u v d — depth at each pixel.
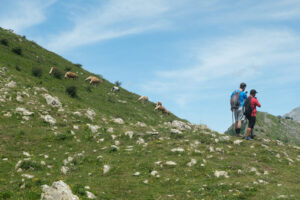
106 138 18.45
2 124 18.97
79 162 14.16
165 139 18.03
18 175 11.77
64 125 21.02
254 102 18.23
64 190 8.31
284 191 10.29
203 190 10.59
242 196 9.76
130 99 53.19
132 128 21.70
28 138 17.55
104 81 61.81
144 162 13.76
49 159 14.66
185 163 13.55
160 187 11.20
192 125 23.64
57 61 58.56
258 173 12.72
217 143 17.09
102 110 38.38
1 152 14.94
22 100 24.50
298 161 15.22
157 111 51.69
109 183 11.41
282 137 196.50
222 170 12.80
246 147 16.56
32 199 8.74
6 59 42.97
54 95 31.55
